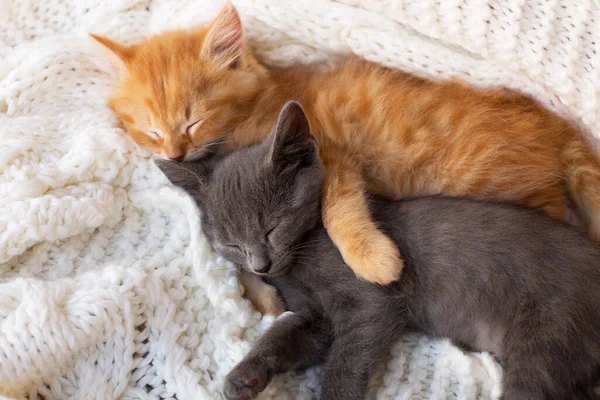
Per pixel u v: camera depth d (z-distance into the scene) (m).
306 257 0.44
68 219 0.45
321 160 0.45
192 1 0.52
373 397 0.42
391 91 0.47
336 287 0.43
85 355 0.42
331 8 0.47
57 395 0.41
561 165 0.46
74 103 0.50
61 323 0.41
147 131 0.49
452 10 0.44
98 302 0.41
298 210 0.44
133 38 0.53
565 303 0.40
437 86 0.47
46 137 0.48
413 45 0.46
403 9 0.45
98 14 0.52
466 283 0.43
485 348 0.43
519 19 0.43
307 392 0.43
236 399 0.40
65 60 0.50
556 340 0.40
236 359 0.42
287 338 0.43
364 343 0.42
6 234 0.44
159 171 0.49
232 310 0.44
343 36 0.47
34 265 0.46
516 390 0.40
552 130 0.46
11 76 0.49
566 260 0.41
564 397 0.40
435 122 0.47
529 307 0.41
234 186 0.44
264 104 0.49
